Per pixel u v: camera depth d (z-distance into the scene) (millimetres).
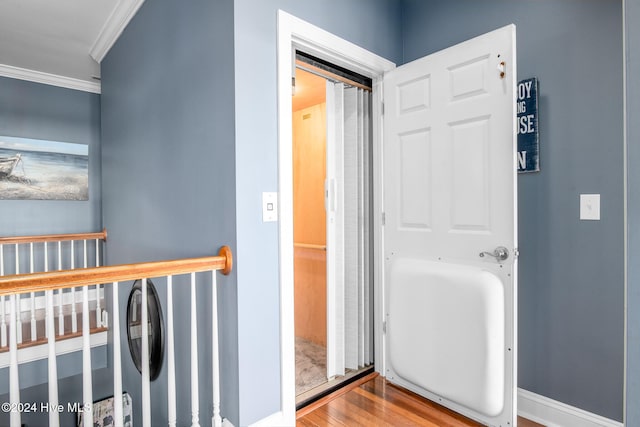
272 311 1629
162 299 2180
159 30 2150
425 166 1953
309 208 2873
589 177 1604
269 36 1618
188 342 1871
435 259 1906
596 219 1587
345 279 2375
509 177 1604
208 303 1691
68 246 3633
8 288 1032
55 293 3584
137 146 2539
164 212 2146
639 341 1187
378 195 2266
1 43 2891
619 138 1523
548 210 1731
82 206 3750
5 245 3324
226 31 1538
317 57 1999
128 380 2805
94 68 3416
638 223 1185
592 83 1594
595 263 1592
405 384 2064
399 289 2051
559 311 1701
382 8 2205
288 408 1664
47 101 3553
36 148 3486
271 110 1629
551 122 1717
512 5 1849
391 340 2102
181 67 1911
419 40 2270
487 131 1683
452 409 1836
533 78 1768
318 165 2775
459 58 1786
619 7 1525
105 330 3344
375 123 2281
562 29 1682
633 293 1194
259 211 1579
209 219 1691
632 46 1197
